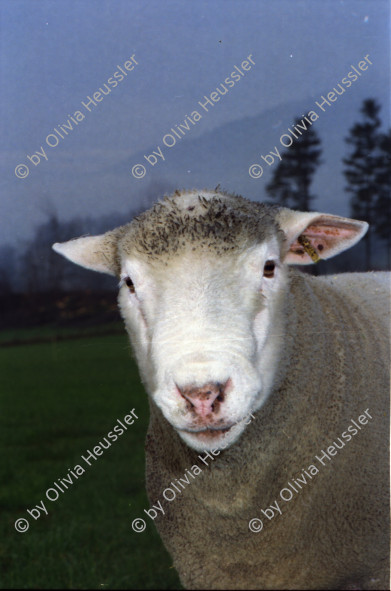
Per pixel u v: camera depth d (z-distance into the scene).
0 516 1.70
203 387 0.78
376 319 1.11
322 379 0.96
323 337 0.98
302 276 1.04
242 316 0.85
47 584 1.31
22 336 7.05
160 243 0.87
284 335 0.92
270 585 0.99
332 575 0.99
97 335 5.61
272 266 0.91
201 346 0.81
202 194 0.95
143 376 0.94
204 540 0.97
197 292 0.85
